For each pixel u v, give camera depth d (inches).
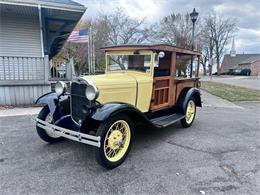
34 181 117.5
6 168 130.6
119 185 115.5
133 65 188.1
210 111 315.6
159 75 189.6
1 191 108.2
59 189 110.9
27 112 268.7
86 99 138.1
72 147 163.6
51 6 320.2
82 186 114.1
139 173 128.0
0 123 221.8
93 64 696.4
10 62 336.8
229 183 118.1
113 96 149.8
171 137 191.8
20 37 361.7
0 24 346.0
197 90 232.1
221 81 1112.2
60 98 161.5
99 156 126.3
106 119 124.9
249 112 313.4
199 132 207.9
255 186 115.6
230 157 151.0
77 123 149.3
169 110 212.8
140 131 208.1
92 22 926.4
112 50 194.4
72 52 869.2
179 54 218.1
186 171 130.6
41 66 343.3
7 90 303.6
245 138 192.1
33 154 150.7
